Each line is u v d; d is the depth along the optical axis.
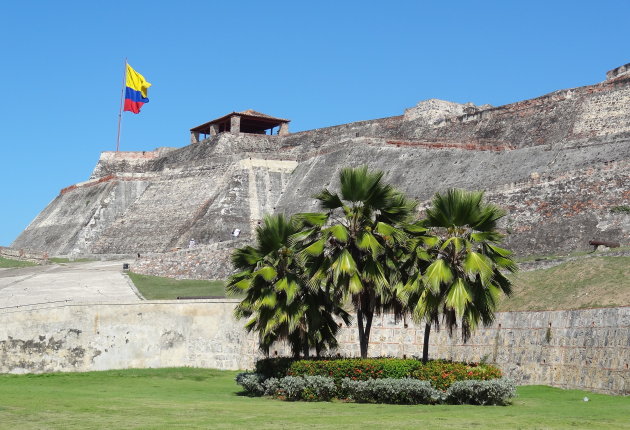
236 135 105.38
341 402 31.03
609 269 39.53
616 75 78.06
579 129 74.50
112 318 47.16
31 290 59.00
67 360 45.75
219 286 60.28
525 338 36.09
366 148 86.75
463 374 29.83
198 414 26.69
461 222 31.62
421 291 31.53
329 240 33.59
